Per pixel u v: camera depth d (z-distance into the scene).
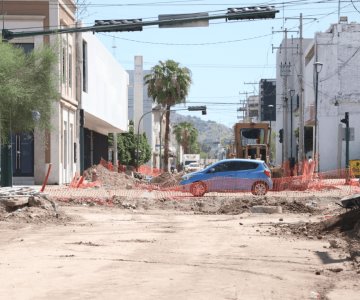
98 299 11.84
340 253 18.17
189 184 44.25
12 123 40.25
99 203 37.56
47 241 20.98
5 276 14.28
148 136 165.00
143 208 36.41
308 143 112.38
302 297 12.30
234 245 20.08
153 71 99.94
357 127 93.56
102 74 81.62
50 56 40.31
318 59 94.56
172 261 16.67
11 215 27.30
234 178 44.62
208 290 12.77
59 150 56.06
